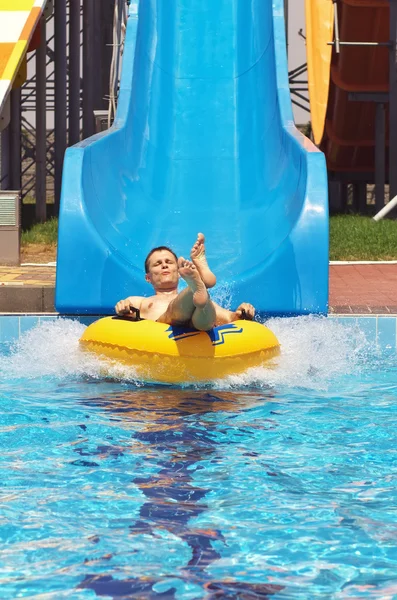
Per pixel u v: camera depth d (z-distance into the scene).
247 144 11.79
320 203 7.75
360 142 23.03
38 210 18.20
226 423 4.85
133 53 12.48
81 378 6.16
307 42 17.11
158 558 2.86
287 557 2.87
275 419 4.96
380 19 18.05
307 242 7.52
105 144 9.73
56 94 19.19
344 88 19.16
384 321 7.57
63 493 3.56
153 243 9.13
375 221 14.97
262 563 2.81
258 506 3.40
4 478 3.76
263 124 11.85
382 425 4.81
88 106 22.05
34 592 2.58
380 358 7.10
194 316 6.02
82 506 3.39
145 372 6.04
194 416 5.03
